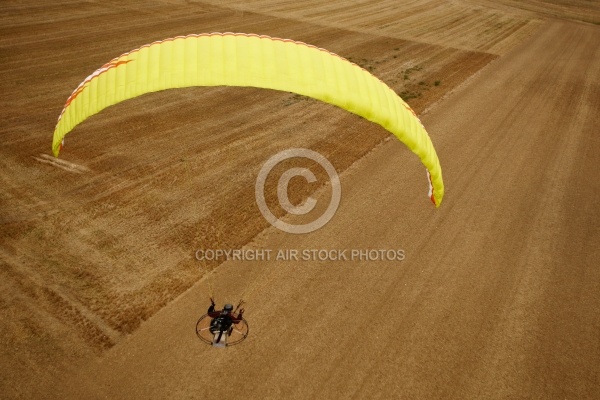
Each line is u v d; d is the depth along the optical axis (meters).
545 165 15.51
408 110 7.43
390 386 7.64
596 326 9.09
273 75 6.13
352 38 29.83
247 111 18.06
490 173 14.69
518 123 18.83
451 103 20.30
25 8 28.50
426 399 7.50
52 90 18.64
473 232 11.66
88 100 6.53
